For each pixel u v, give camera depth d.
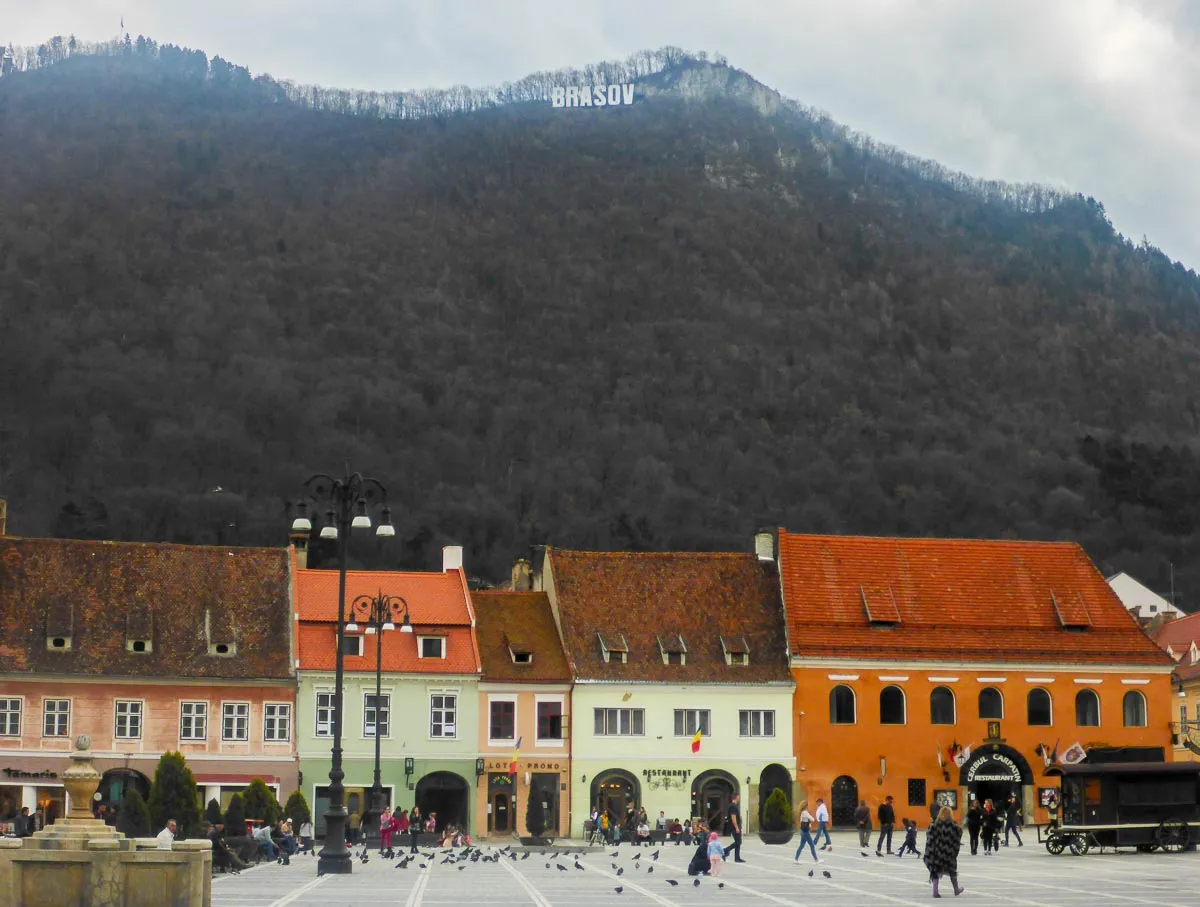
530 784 96.19
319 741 93.44
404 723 95.00
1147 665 103.88
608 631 100.19
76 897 38.19
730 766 98.56
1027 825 100.94
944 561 107.19
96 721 90.31
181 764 71.50
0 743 88.88
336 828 57.97
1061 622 105.31
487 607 101.12
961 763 100.44
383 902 44.44
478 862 68.31
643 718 98.31
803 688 100.12
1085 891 49.97
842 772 99.62
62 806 88.81
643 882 55.09
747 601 103.75
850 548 106.31
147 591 95.06
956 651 102.06
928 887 52.41
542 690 97.19
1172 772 72.44
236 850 62.62
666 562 104.75
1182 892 49.44
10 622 91.38
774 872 61.31
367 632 84.19
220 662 92.94
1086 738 102.50
